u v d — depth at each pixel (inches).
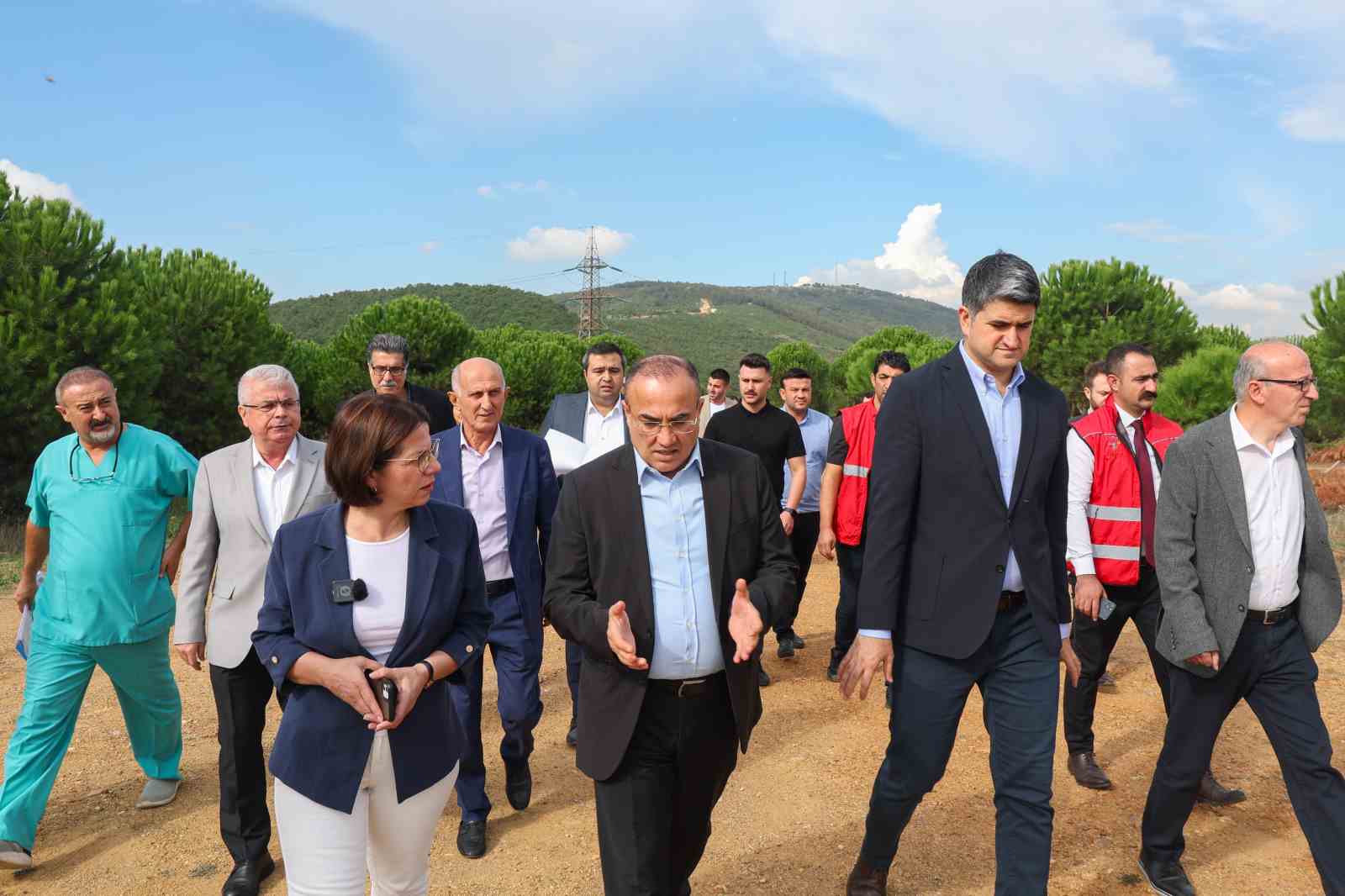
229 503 131.0
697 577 100.3
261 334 645.9
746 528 102.1
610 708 97.8
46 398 438.3
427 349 911.7
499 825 153.0
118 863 139.9
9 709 207.3
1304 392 114.3
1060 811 153.1
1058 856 137.3
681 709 99.7
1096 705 206.2
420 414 89.4
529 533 153.6
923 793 117.6
